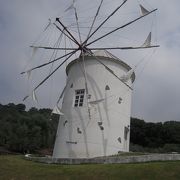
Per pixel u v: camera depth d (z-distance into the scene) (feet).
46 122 249.75
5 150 215.72
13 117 264.31
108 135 90.68
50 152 230.27
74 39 99.50
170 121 239.91
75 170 67.21
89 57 99.14
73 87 98.99
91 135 90.17
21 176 65.77
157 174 58.65
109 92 95.14
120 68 99.66
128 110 99.76
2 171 69.82
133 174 60.03
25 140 222.69
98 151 88.63
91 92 94.94
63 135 94.27
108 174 61.67
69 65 104.12
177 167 60.70
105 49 98.32
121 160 71.00
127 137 99.25
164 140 222.07
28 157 87.97
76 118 93.71
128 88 100.58
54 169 70.18
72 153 90.33
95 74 96.94
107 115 92.53
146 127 230.48
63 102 100.99
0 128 232.73
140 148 204.13
